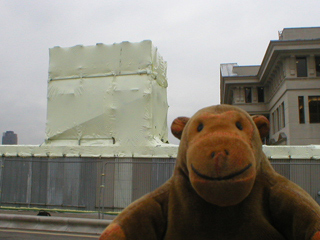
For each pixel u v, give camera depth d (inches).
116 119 441.7
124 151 420.2
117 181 408.8
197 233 83.5
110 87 449.4
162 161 408.5
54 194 423.5
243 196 75.4
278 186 85.1
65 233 331.3
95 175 414.9
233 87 1585.9
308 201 79.7
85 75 462.9
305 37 1234.0
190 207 84.6
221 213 82.2
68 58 472.4
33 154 439.5
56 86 472.4
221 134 78.7
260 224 81.4
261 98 1568.7
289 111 1048.8
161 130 501.0
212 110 89.4
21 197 433.1
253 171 76.4
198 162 76.5
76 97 461.1
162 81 508.1
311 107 1044.5
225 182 73.1
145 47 447.5
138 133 431.2
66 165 425.4
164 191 92.4
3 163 442.9
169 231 87.0
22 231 337.4
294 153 376.2
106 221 334.3
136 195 402.0
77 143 452.1
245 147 77.2
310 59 1071.6
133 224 85.3
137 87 441.1
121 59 453.4
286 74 1074.7
